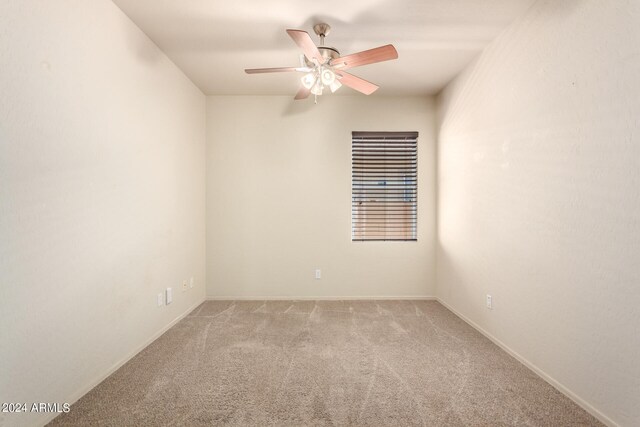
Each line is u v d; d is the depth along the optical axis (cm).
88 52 185
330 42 257
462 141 306
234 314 322
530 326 212
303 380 197
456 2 205
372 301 368
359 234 377
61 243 166
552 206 192
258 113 372
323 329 282
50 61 159
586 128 167
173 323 292
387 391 185
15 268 142
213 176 371
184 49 267
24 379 146
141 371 208
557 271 188
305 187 374
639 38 139
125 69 220
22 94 145
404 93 367
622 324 148
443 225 353
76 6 176
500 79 244
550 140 192
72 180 173
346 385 191
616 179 151
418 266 376
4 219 138
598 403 160
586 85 166
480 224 275
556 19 187
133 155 229
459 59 286
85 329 183
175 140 296
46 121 157
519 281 223
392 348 243
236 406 171
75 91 175
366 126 373
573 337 176
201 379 198
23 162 146
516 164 225
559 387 186
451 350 240
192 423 157
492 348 244
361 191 378
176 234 298
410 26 234
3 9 136
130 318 226
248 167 373
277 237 375
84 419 160
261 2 206
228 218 373
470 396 180
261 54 276
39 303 154
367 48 266
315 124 373
